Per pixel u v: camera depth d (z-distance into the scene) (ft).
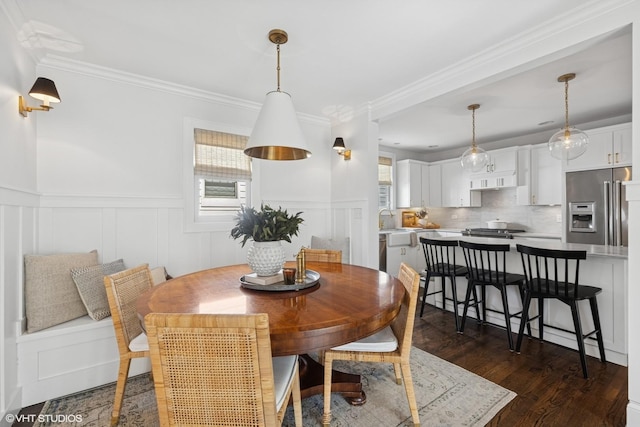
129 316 5.52
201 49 7.43
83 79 8.05
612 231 12.11
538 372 7.10
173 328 3.00
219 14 6.12
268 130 6.20
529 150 15.70
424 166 19.76
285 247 11.94
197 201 10.08
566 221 13.57
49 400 6.15
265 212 5.95
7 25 5.76
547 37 6.51
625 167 11.80
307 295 5.02
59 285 6.47
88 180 8.08
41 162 7.47
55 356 6.23
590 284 8.00
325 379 5.19
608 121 13.53
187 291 5.27
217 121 10.35
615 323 7.53
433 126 14.73
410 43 7.20
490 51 7.45
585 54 7.91
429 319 10.72
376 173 11.72
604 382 6.66
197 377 3.10
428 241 10.75
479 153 11.23
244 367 3.04
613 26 5.60
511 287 9.68
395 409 5.80
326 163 13.17
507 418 5.53
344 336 3.84
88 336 6.55
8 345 5.59
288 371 4.43
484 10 6.02
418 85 9.40
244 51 7.54
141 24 6.41
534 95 10.76
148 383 6.79
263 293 5.15
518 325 9.44
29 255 6.40
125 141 8.65
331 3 5.81
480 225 18.74
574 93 10.58
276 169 11.82
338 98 10.69
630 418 5.26
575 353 8.05
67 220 7.77
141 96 8.93
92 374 6.59
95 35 6.78
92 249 8.09
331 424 5.38
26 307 6.19
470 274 9.37
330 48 7.41
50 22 6.29
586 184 12.91
